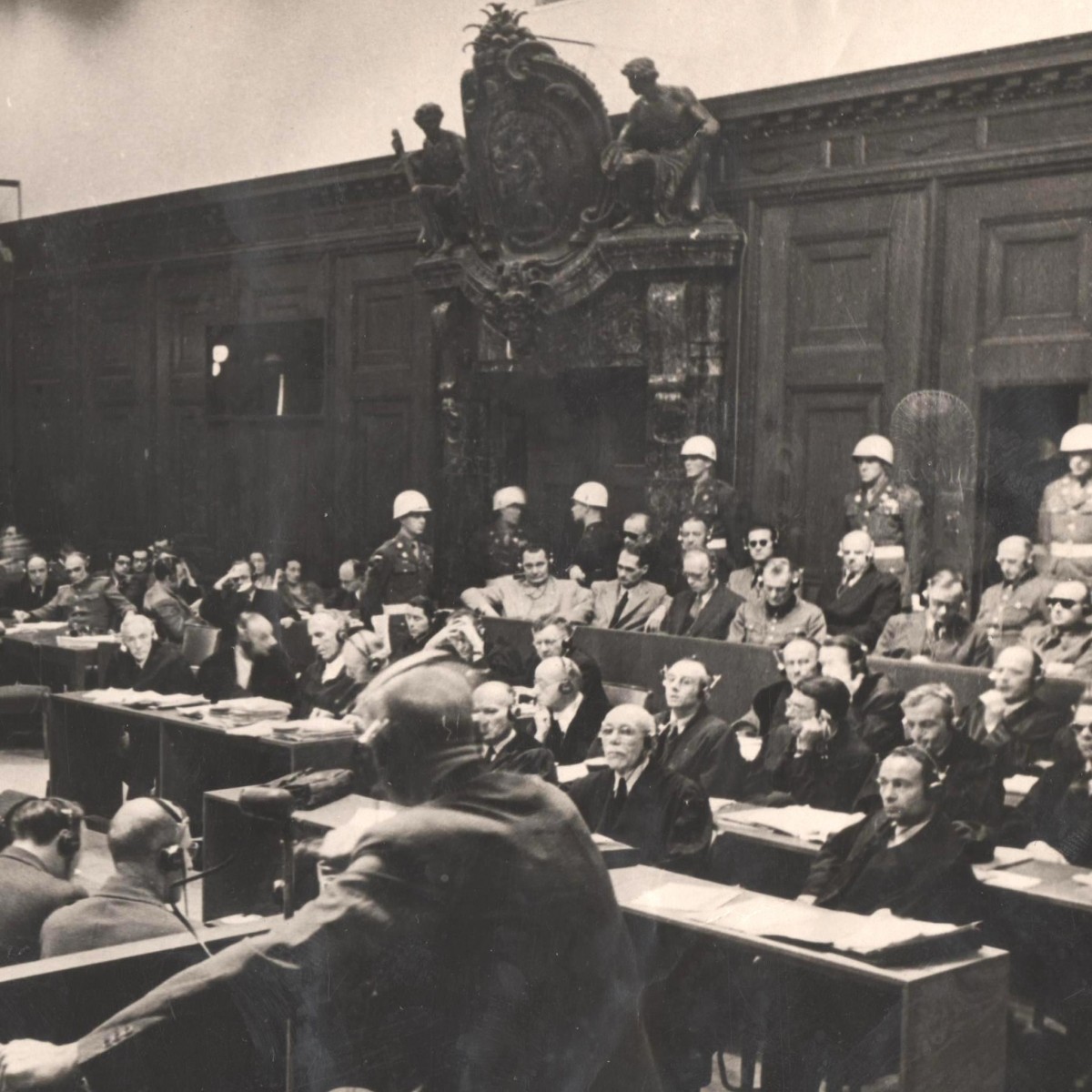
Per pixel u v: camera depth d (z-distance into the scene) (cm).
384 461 1171
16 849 378
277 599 1059
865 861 410
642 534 889
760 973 375
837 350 853
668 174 901
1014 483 736
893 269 822
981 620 639
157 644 854
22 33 1427
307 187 1201
